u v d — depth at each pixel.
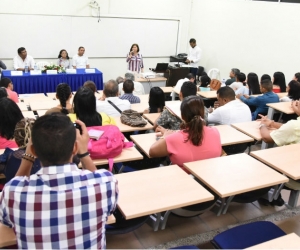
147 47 8.59
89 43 7.82
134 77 6.31
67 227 1.15
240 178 2.12
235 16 7.43
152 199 1.83
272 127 3.28
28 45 7.21
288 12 6.18
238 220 2.66
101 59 8.11
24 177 1.20
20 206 1.12
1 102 2.46
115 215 1.98
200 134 2.29
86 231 1.19
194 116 2.29
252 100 4.64
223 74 8.06
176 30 8.85
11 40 7.02
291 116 4.53
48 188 1.13
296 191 2.74
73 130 1.19
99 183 1.20
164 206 1.77
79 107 2.54
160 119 3.12
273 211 2.79
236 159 2.37
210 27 8.26
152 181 2.01
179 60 8.57
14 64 6.63
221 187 2.00
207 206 2.21
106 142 2.33
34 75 6.09
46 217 1.12
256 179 2.12
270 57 6.71
